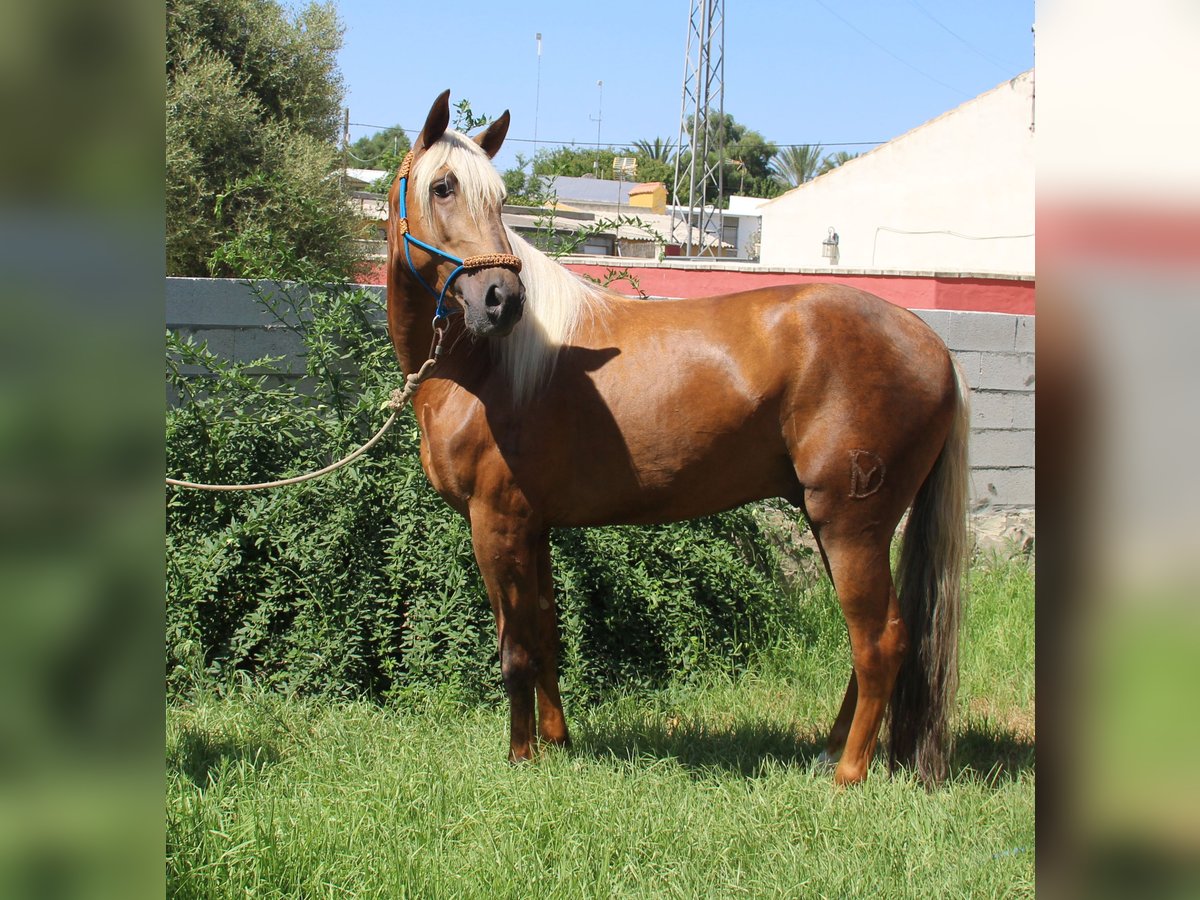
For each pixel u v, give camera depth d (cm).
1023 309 924
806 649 511
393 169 590
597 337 357
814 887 278
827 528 345
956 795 338
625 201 4897
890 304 360
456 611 468
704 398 344
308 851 287
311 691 456
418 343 361
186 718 414
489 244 320
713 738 409
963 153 2114
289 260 548
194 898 260
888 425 338
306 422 501
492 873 279
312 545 469
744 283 1072
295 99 1753
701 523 531
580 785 334
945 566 354
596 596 500
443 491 364
